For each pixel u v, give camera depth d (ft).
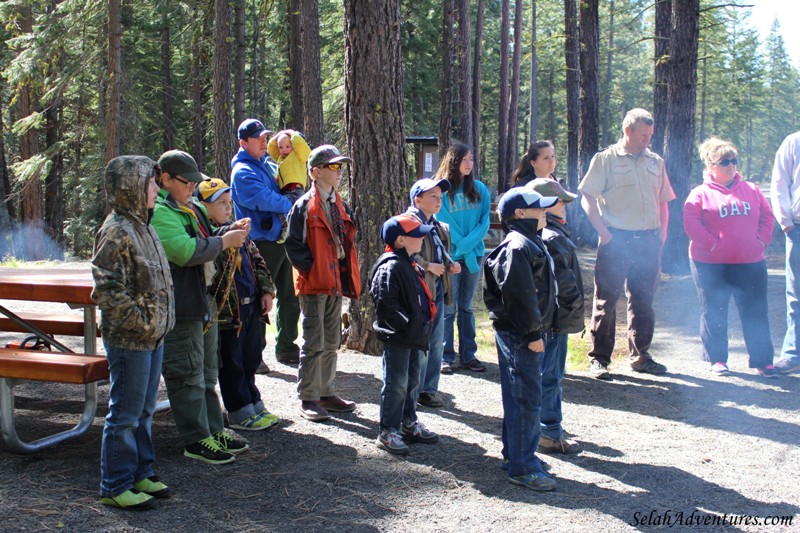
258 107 109.40
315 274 16.78
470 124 72.33
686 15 44.39
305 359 17.26
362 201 24.03
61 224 101.96
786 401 19.56
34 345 18.44
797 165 21.84
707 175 22.48
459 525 11.84
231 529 11.43
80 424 15.53
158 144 94.58
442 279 17.81
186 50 82.23
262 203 20.01
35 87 75.20
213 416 15.20
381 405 15.44
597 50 64.03
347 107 23.98
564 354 15.76
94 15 66.90
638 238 21.84
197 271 13.83
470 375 22.11
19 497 12.17
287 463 14.47
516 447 13.58
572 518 12.21
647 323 22.61
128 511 11.88
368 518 12.02
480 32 89.56
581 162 64.75
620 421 17.89
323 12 88.07
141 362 11.83
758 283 21.90
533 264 13.62
